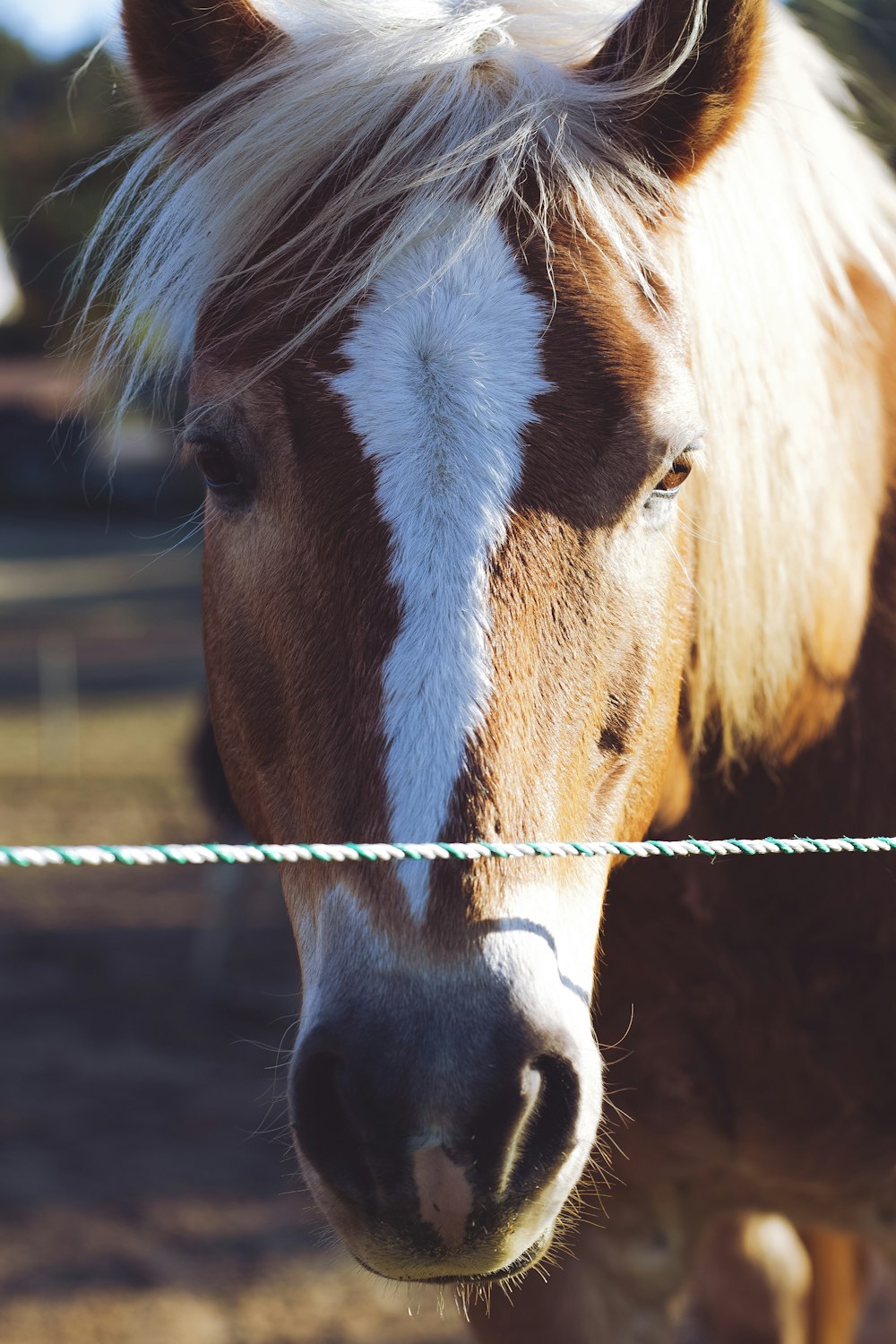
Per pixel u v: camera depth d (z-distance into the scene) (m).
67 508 40.44
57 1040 6.87
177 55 2.30
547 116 2.08
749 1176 2.93
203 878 9.84
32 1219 5.22
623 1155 2.85
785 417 2.50
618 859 2.47
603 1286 2.98
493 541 1.85
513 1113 1.71
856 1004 2.69
